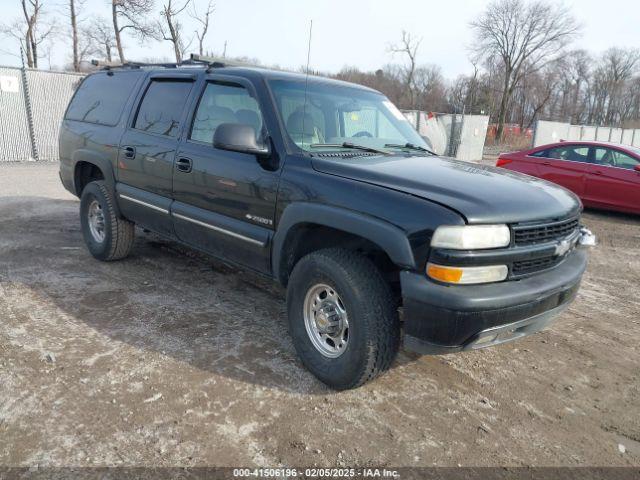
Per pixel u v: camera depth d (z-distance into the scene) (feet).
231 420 9.36
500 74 181.06
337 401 10.17
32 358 11.02
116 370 10.75
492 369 12.03
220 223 12.48
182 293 15.28
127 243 17.16
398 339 9.74
